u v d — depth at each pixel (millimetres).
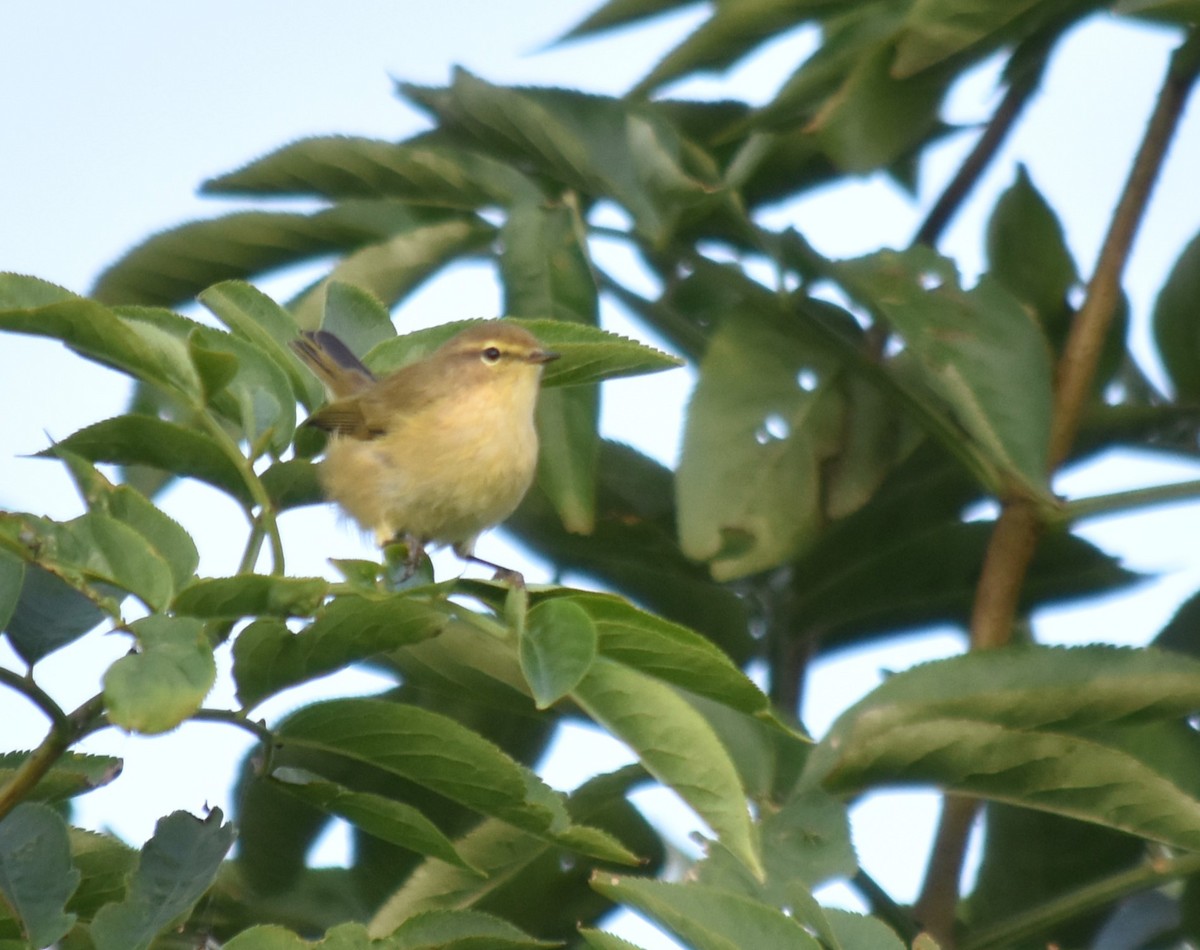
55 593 6082
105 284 9055
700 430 8531
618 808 8195
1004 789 7473
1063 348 9555
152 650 4922
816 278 8570
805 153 9070
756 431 8555
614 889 5824
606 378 7465
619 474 9398
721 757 5758
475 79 8906
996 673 7496
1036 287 9555
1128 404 9453
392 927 7781
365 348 8203
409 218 9016
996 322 8156
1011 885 8641
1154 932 8539
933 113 8414
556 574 9703
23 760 6508
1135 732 7840
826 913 6375
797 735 5910
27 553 5164
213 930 7980
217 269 9086
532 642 5621
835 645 9516
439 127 9305
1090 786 7375
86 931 6719
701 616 9312
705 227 9047
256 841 8047
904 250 8383
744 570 8344
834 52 8352
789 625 9367
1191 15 7883
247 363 6848
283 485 7043
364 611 5590
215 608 5383
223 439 6211
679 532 8672
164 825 6090
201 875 5965
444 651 8023
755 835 6176
